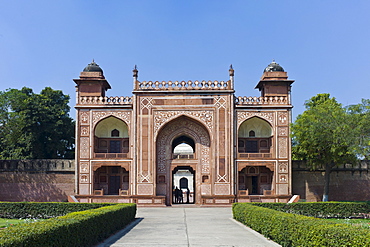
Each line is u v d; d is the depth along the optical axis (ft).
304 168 69.82
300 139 64.39
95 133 68.54
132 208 44.37
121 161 66.69
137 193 65.62
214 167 66.03
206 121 66.69
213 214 52.21
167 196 67.00
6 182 70.18
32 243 17.83
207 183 66.44
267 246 26.96
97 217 28.96
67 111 93.66
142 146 66.33
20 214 48.78
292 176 69.67
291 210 50.85
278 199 65.77
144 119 66.74
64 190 69.87
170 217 48.16
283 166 66.59
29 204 49.11
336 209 51.55
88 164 66.59
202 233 33.19
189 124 68.28
